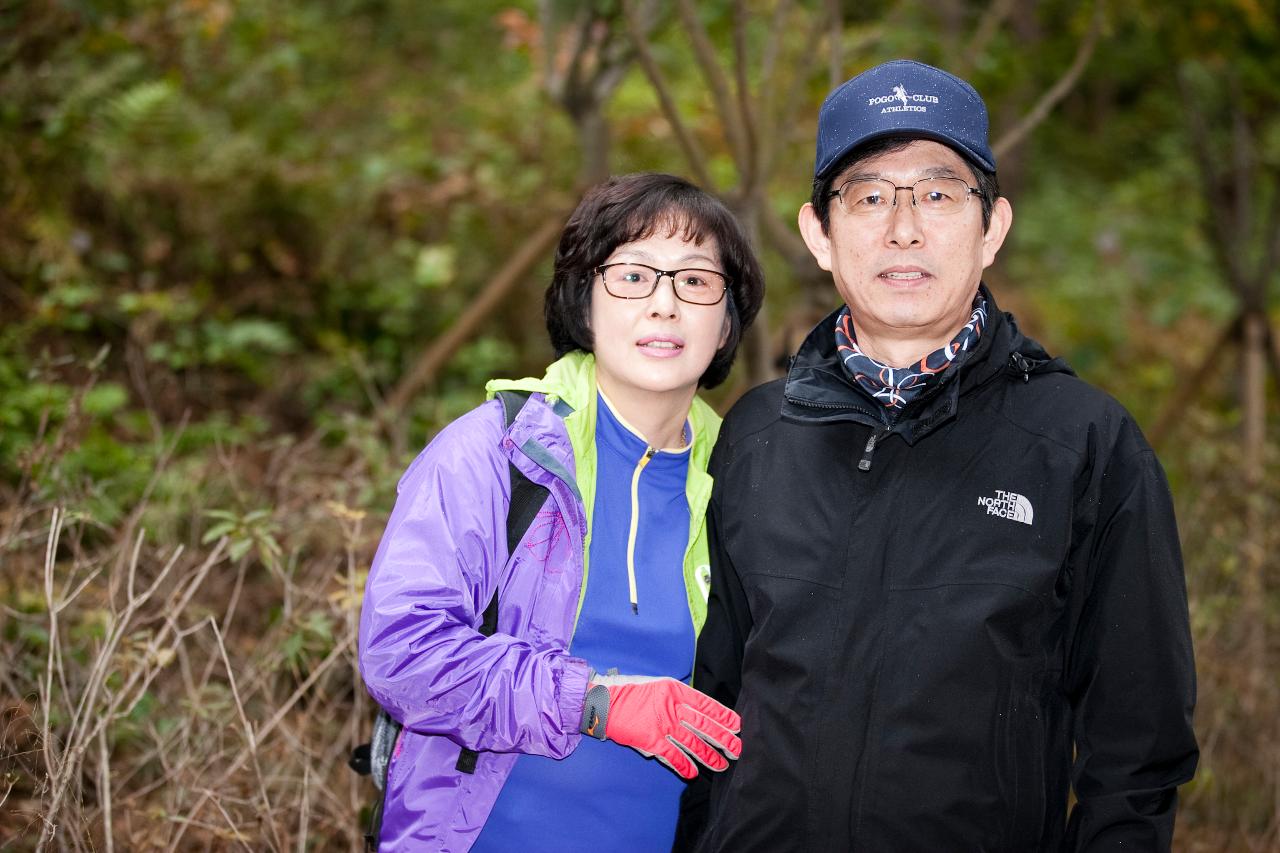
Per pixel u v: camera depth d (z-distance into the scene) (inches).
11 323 207.5
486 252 276.1
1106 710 72.2
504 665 71.4
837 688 72.2
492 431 77.4
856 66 197.2
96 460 160.7
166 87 246.2
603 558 78.7
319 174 268.7
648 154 290.2
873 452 75.1
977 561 72.1
